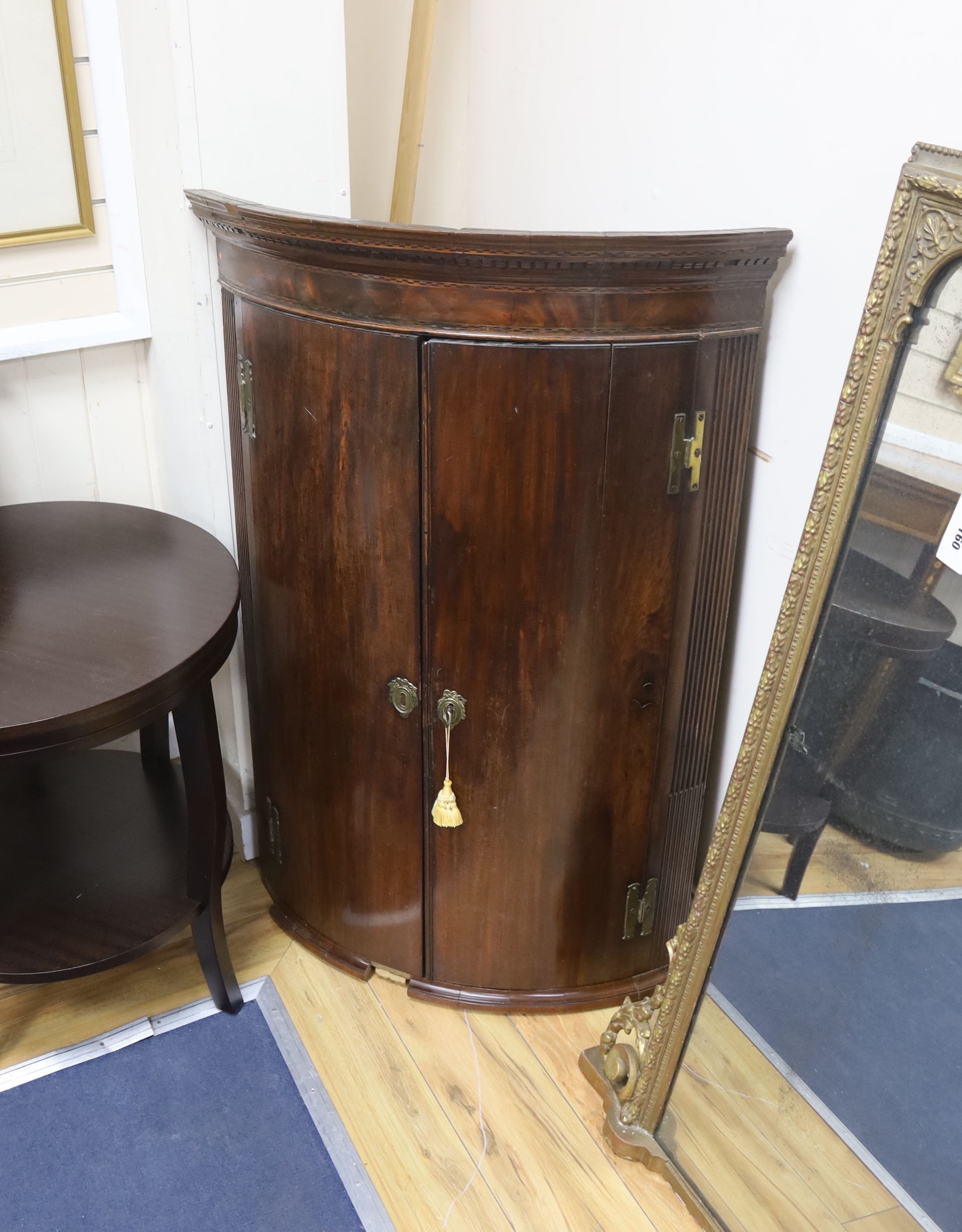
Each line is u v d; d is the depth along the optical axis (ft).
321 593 5.00
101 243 5.80
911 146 3.99
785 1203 4.36
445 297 4.20
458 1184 4.90
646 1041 4.95
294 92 5.18
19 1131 5.06
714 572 4.94
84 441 6.13
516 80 5.98
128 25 5.03
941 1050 3.66
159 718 4.55
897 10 3.92
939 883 3.63
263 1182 4.88
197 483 5.90
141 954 4.97
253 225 4.41
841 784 3.97
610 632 4.78
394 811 5.27
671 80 4.96
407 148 5.97
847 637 3.92
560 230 5.90
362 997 5.78
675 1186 4.88
